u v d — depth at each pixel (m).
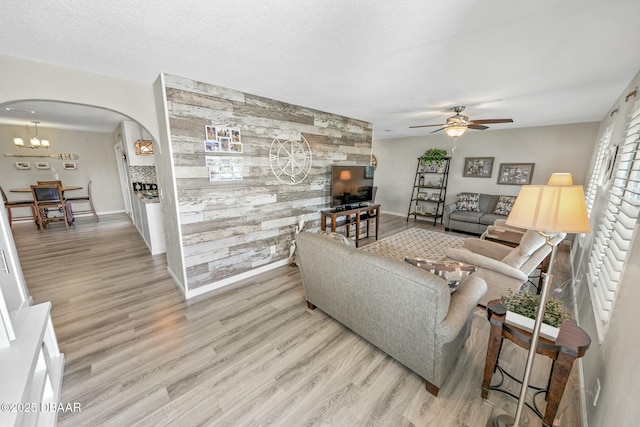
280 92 2.95
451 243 4.78
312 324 2.29
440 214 6.55
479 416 1.46
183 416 1.45
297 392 1.61
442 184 6.46
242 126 2.97
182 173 2.58
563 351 1.22
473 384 1.67
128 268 3.47
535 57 1.96
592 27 1.53
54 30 1.59
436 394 1.58
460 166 6.21
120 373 1.74
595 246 2.27
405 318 1.60
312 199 3.97
